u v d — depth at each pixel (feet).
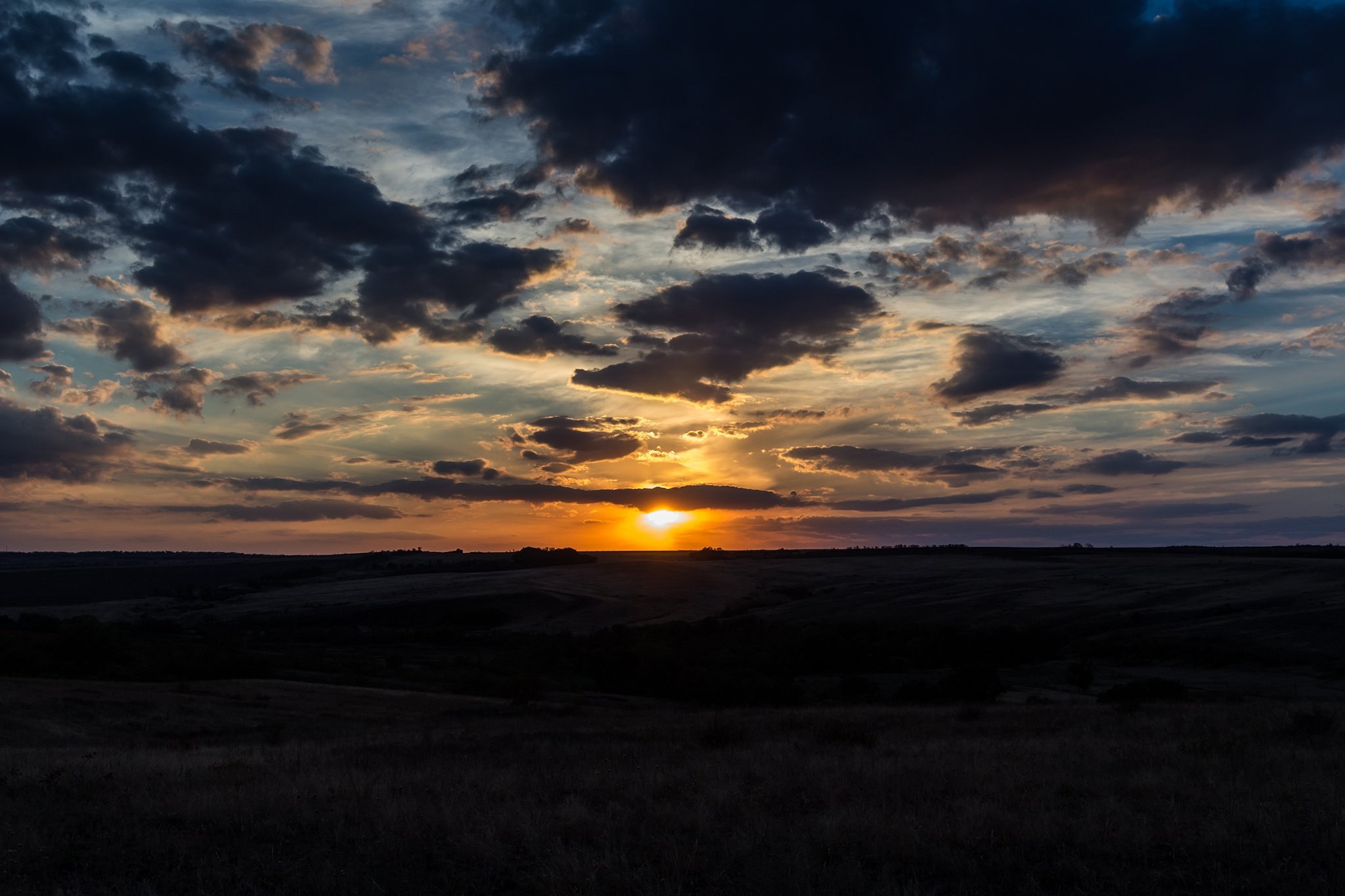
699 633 310.04
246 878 25.23
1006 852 26.76
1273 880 23.84
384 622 381.60
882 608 345.72
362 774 45.60
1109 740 57.26
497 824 30.73
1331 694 155.12
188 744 92.48
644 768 48.29
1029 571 440.86
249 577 586.45
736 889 24.07
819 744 61.87
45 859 27.48
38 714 108.58
